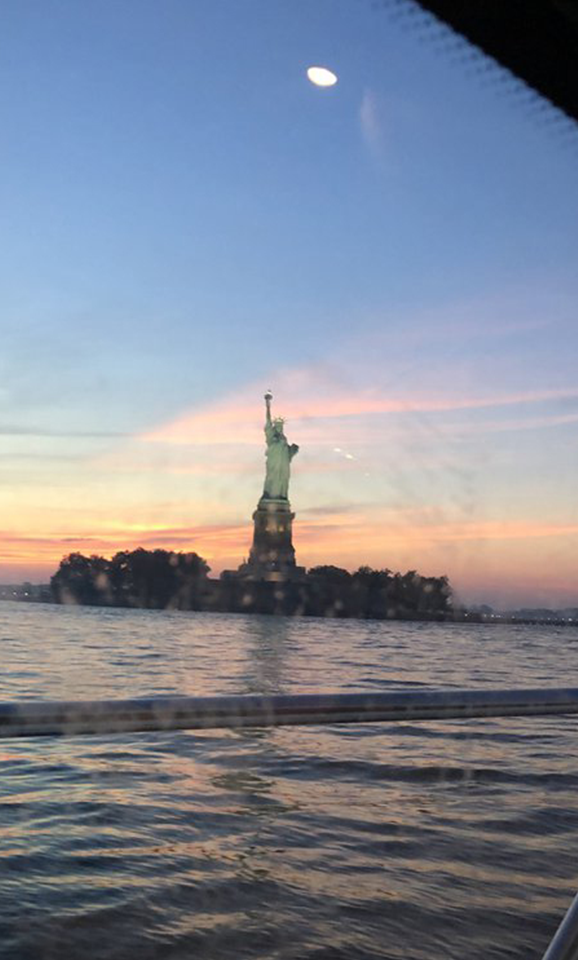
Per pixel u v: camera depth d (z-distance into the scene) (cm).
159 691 1686
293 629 4562
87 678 1903
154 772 830
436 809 686
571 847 564
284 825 620
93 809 660
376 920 412
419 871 501
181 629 4556
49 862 507
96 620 5616
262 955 368
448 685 1833
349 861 520
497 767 895
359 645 3222
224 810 664
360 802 710
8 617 5959
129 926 399
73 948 371
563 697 120
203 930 395
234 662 2419
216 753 941
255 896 447
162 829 597
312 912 422
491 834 599
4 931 390
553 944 70
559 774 861
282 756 933
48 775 805
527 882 479
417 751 991
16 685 1733
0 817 624
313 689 1719
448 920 414
